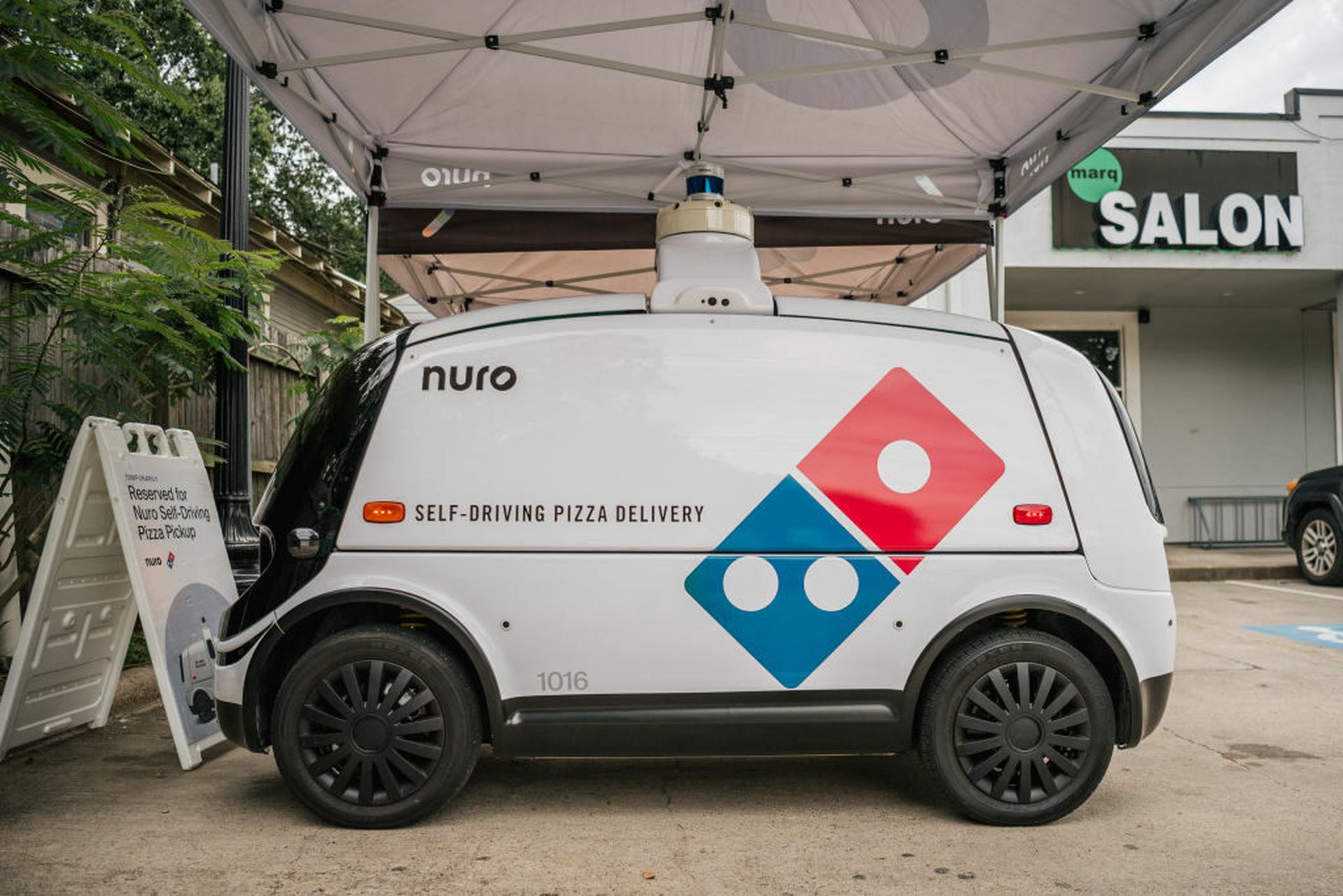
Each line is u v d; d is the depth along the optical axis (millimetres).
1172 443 15492
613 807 3803
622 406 3602
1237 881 3082
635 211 6738
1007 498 3650
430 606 3471
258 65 4707
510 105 5832
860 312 3783
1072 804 3566
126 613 4891
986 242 7043
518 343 3668
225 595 4953
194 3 4094
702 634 3512
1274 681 6289
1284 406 15609
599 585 3500
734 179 6715
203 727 4508
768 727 3514
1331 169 13086
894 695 3564
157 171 7844
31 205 4555
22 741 4328
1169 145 12930
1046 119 6035
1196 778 4227
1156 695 3676
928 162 6676
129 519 4301
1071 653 3555
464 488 3529
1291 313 15641
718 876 3105
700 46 5336
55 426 5391
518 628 3490
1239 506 15461
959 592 3584
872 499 3596
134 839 3414
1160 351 15562
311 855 3268
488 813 3713
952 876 3111
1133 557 3686
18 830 3506
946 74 5547
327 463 3592
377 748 3465
